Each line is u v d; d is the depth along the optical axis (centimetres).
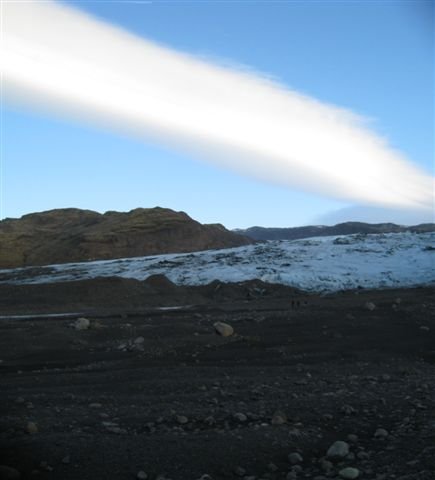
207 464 599
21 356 1914
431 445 611
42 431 738
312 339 2150
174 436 699
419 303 3156
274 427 735
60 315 3659
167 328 2425
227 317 2877
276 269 6425
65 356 1908
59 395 1051
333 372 1372
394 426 732
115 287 4850
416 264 6194
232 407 880
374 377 1225
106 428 749
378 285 5506
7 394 1074
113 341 2177
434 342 2038
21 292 4719
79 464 604
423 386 1039
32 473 582
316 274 6069
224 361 1717
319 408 850
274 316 2814
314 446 659
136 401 973
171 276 6638
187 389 1108
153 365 1650
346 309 3016
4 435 716
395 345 1986
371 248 7150
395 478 522
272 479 556
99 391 1120
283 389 1069
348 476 536
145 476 567
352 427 740
